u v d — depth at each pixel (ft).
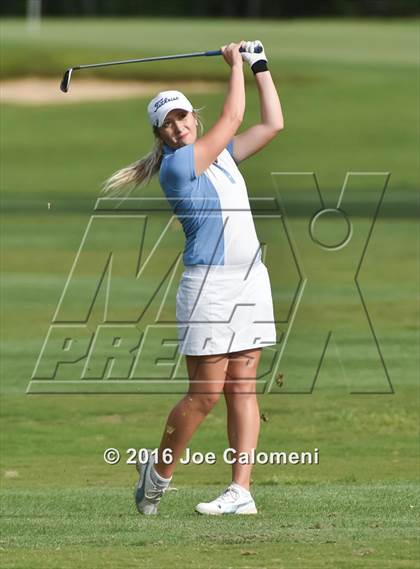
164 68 538.47
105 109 501.15
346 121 451.12
